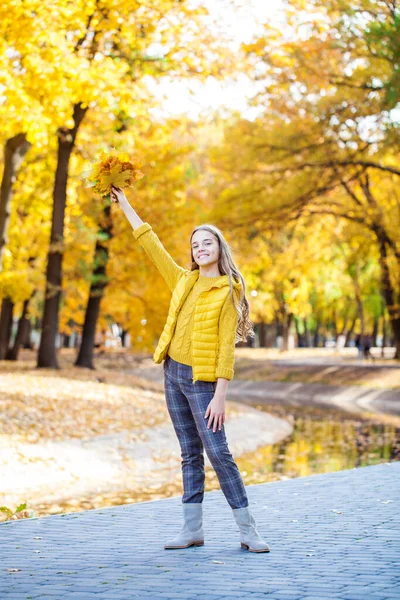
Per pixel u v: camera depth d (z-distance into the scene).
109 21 13.34
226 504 6.19
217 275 4.50
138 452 12.84
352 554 4.28
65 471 10.81
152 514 5.73
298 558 4.18
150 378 39.78
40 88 11.87
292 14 15.30
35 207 26.30
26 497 9.17
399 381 33.25
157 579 3.68
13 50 12.08
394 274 28.00
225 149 26.61
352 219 27.19
